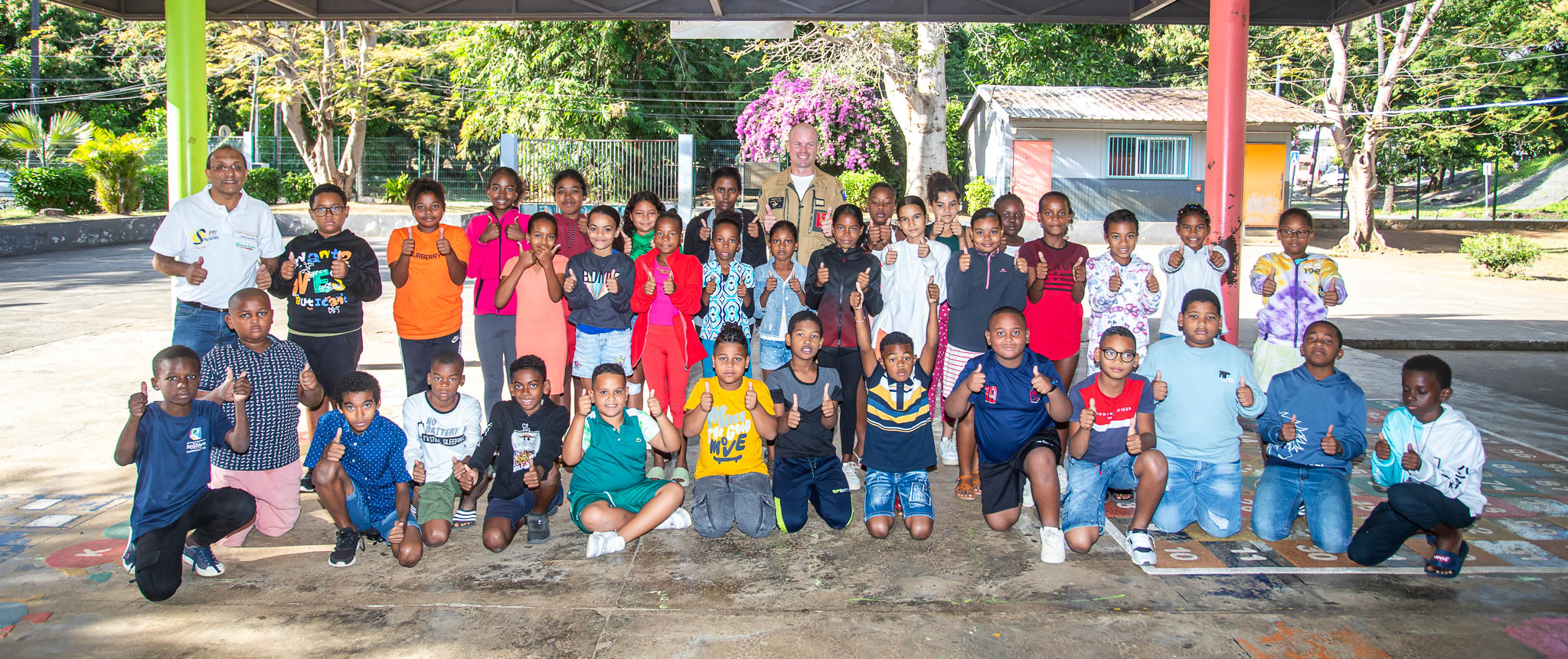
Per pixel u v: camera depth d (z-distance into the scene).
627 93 24.19
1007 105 22.25
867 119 23.00
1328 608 3.48
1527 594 3.61
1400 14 23.14
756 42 20.56
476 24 23.48
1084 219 22.33
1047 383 4.05
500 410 4.13
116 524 4.26
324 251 4.94
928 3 8.62
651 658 3.11
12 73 29.52
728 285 5.25
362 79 24.45
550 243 5.00
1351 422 4.11
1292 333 5.19
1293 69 22.84
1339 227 26.97
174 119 5.96
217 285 4.89
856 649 3.17
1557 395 7.55
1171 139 22.08
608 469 4.18
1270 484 4.19
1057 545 3.92
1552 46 25.62
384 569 3.82
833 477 4.39
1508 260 16.08
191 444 3.63
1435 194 39.06
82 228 17.81
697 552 4.04
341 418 3.97
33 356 7.94
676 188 15.20
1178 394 4.24
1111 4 8.63
